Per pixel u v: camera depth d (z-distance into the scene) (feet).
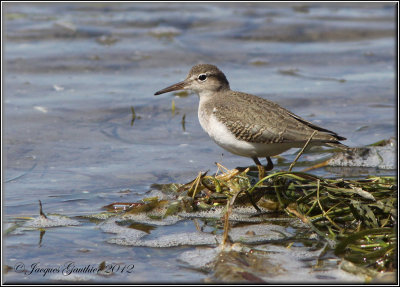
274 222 33.99
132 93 56.80
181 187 37.73
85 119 51.06
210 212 35.40
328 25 74.84
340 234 31.48
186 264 28.89
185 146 46.80
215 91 41.78
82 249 30.55
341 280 26.89
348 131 48.57
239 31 73.26
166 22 75.61
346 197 33.96
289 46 69.72
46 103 53.78
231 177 37.60
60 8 79.92
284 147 37.35
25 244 30.99
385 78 60.49
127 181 40.06
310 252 29.94
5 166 42.01
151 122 51.34
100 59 64.44
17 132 47.62
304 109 53.11
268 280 26.96
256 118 36.83
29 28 71.92
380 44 70.03
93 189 38.73
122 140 47.42
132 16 77.87
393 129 48.85
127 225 33.65
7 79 58.44
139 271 28.22
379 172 41.78
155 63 63.87
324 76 61.31
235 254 29.66
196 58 65.31
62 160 43.34
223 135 37.73
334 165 43.42
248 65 64.18
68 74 60.70
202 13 79.30
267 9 81.25
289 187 34.99
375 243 29.94
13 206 35.88
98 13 78.84
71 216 34.63
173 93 57.67
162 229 33.17
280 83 59.21
